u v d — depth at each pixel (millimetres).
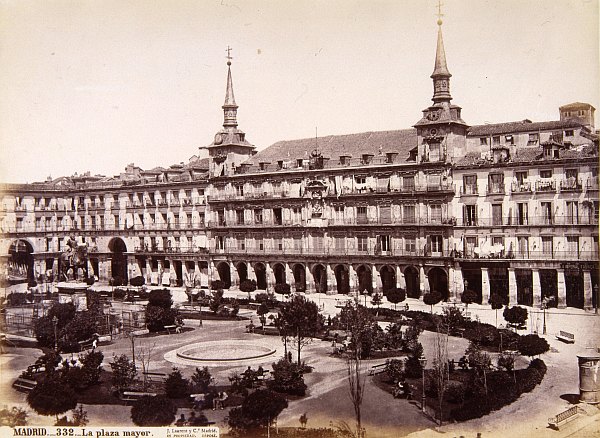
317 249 99688
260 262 105312
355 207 95875
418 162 89000
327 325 69688
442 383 44750
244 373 51062
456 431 41781
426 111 89000
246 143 113375
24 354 64250
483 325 65000
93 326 66938
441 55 88500
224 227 109750
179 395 48719
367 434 41594
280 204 103125
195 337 69688
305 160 102625
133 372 52469
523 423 43000
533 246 80375
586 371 46250
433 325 69938
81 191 130000
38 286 113938
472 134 93312
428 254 88438
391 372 51594
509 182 82375
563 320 71688
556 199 79000
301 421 42812
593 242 76562
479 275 86500
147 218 122438
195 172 118250
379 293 90750
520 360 57031
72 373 51750
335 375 53906
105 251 127062
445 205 86812
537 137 88375
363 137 102500
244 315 83000
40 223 125750
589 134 85000
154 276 121438
